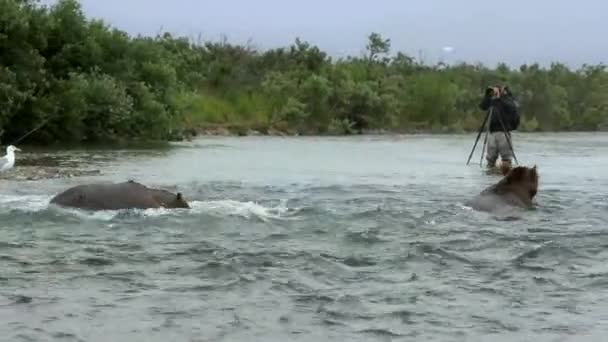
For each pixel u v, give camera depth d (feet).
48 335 24.75
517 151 124.98
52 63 125.70
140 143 129.18
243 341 24.53
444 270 33.55
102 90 122.21
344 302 28.55
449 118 223.30
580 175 80.38
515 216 48.32
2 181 67.31
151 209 47.24
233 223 44.29
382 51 254.47
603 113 245.86
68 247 37.68
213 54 218.59
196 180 70.69
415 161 99.04
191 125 174.19
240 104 191.01
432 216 47.55
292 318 26.76
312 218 46.21
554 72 253.44
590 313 27.48
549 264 34.71
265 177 74.49
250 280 31.48
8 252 36.37
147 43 138.10
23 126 117.91
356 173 80.38
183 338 24.75
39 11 122.62
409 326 26.03
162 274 32.48
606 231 42.96
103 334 24.99
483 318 26.86
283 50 229.45
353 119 205.26
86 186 48.21
